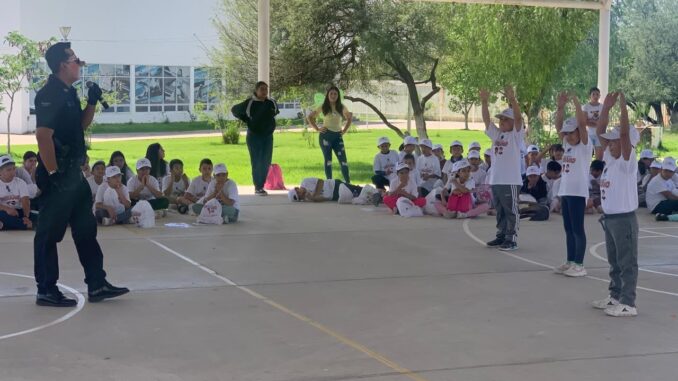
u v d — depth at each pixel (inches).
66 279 344.8
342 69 942.4
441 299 322.0
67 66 294.5
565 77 907.4
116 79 1828.2
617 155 296.7
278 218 534.0
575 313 303.0
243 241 446.0
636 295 331.9
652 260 410.6
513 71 881.5
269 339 264.2
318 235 470.0
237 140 1398.9
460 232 486.3
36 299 304.7
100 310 296.8
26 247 414.0
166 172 583.2
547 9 861.2
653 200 561.0
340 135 675.4
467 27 895.7
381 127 1881.2
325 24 896.9
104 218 485.7
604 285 350.3
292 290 333.7
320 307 306.8
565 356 250.7
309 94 981.2
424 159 605.0
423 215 552.7
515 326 283.9
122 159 531.5
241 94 1107.9
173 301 312.0
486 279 360.5
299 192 622.2
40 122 290.2
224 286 338.6
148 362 239.3
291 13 894.4
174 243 435.5
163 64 1907.0
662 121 1510.8
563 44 877.8
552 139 890.1
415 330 277.3
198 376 228.1
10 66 1109.7
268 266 380.5
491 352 253.6
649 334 276.1
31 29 1641.2
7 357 241.9
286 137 1609.3
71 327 274.4
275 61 919.0
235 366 237.0
